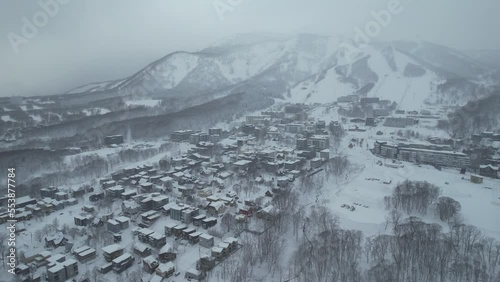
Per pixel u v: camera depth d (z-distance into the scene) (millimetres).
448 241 184000
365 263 182500
